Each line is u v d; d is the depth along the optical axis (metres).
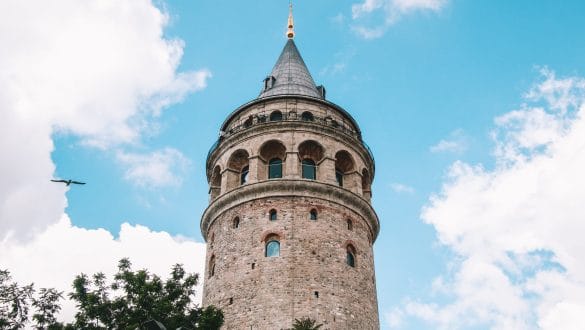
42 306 40.78
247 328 44.78
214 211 53.25
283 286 45.91
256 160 52.91
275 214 50.06
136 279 41.28
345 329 45.34
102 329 39.50
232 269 48.31
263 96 60.06
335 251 48.88
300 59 65.81
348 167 55.50
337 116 58.50
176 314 39.88
